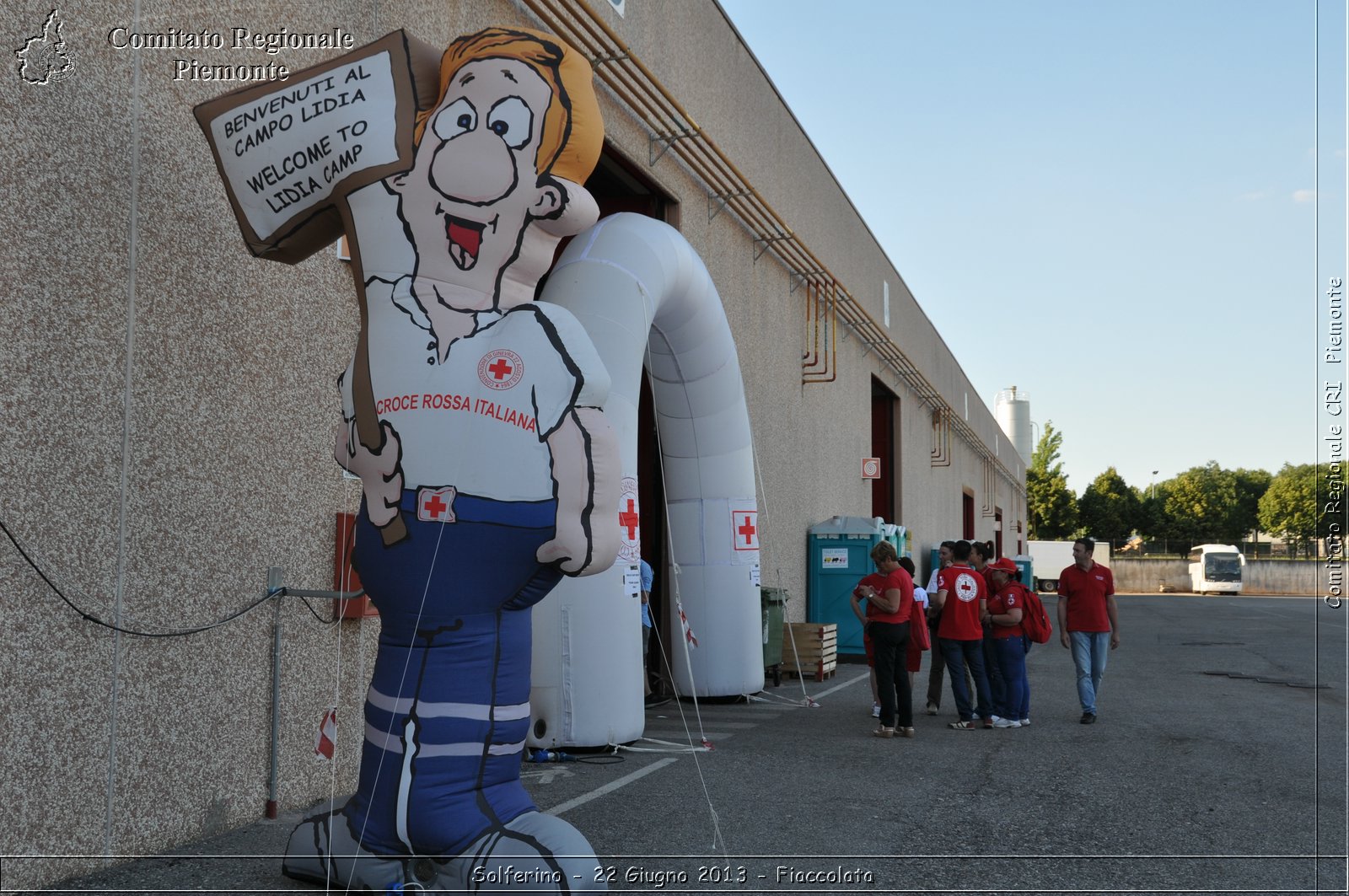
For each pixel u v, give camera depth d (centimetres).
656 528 1245
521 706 462
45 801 475
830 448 1909
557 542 445
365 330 464
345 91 478
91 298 507
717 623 1145
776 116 1627
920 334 2927
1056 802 681
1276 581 6206
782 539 1593
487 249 462
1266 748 898
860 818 630
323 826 472
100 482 509
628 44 1104
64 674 487
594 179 1164
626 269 894
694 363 1080
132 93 536
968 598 1004
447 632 445
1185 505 8106
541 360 453
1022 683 1012
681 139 1181
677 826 604
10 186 469
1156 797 700
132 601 525
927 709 1112
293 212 494
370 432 452
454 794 439
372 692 458
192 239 570
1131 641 2286
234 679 589
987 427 4516
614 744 840
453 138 462
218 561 580
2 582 458
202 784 565
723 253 1383
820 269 1752
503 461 444
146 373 538
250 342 607
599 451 454
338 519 673
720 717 1061
